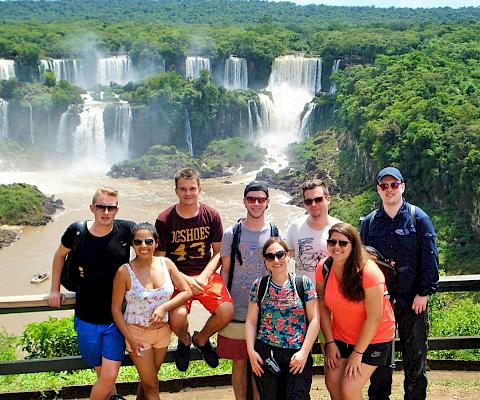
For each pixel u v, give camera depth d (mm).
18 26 134375
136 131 92000
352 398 7578
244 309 8227
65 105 89812
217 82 114875
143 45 113688
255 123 100938
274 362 7551
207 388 9961
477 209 53562
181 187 8172
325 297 7738
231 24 195000
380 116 69875
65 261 7953
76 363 8672
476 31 118000
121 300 7734
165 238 8383
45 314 34656
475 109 63281
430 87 72625
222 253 8297
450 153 57594
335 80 98875
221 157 90125
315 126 98500
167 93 93062
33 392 9656
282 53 116188
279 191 74688
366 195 66750
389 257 8133
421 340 8281
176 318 7898
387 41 111750
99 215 7609
